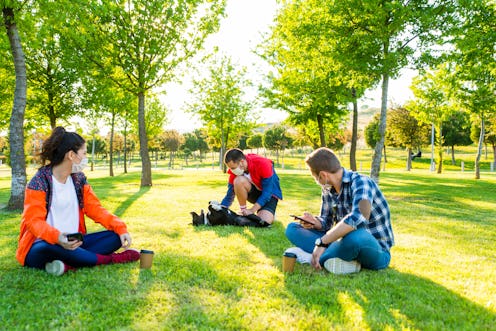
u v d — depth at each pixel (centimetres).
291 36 1440
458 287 325
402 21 1012
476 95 1416
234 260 392
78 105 1667
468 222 687
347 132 6469
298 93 1633
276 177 620
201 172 3019
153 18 1384
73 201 352
